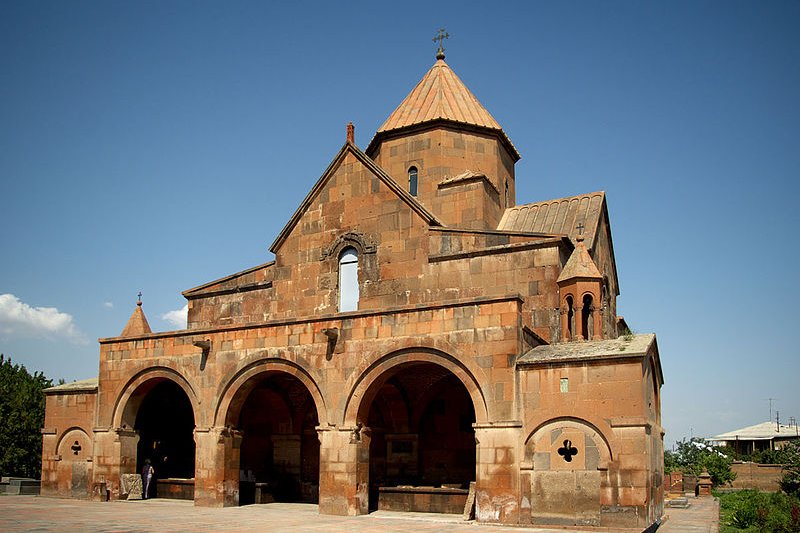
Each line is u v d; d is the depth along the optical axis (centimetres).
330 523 1962
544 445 1959
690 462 7175
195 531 1731
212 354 2548
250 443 3027
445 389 2730
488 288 2514
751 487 5684
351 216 2759
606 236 3123
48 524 1855
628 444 1856
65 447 2898
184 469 3100
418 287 2600
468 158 3127
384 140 3203
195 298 3088
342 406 2252
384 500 2370
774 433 8419
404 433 2764
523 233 2505
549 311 2425
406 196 2670
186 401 3134
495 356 2045
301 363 2353
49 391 2962
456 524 1969
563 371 1972
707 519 2489
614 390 1898
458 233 2591
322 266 2772
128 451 2744
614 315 3309
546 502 1922
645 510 1814
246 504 2609
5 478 3188
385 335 2228
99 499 2677
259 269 2955
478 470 2011
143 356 2714
